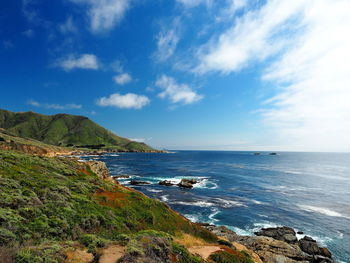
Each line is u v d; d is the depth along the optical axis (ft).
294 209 116.37
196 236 60.95
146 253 27.63
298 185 186.09
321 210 114.93
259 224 95.20
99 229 42.29
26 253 22.35
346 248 74.90
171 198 137.39
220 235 77.15
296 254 64.54
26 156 88.89
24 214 35.24
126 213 57.77
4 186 43.65
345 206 122.72
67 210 42.78
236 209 115.75
